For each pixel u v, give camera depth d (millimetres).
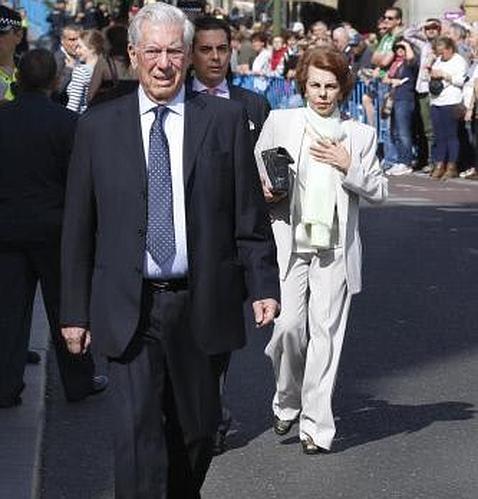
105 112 7492
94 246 7602
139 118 7449
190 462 7680
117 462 7398
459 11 34188
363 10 50500
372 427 10602
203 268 7387
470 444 10164
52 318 11086
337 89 9805
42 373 12008
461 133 27594
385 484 9297
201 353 7469
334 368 9875
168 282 7434
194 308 7398
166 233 7375
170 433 7668
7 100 11281
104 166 7414
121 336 7359
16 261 10906
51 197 10906
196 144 7402
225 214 7469
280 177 9570
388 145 29109
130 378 7430
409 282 16547
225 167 7445
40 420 10586
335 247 9820
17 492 8883
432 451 10000
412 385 11891
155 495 7387
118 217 7387
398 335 13797
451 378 12133
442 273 17156
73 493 9203
